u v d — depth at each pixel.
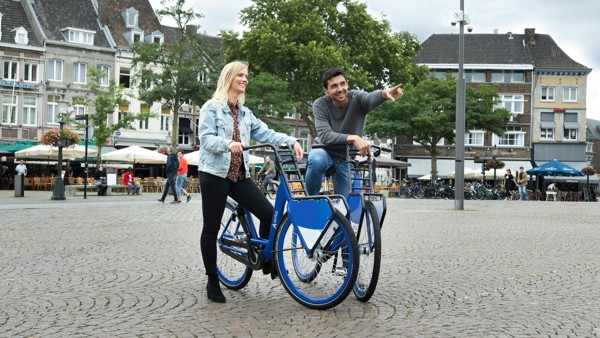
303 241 5.16
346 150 5.73
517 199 39.31
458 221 15.24
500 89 69.19
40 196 28.19
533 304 5.42
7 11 49.75
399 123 50.97
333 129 6.02
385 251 8.99
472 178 54.78
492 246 9.77
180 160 22.80
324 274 5.11
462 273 7.06
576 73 68.69
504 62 68.88
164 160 35.97
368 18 45.03
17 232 10.98
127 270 7.01
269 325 4.59
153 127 55.34
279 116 42.66
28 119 49.31
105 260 7.77
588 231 12.78
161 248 8.98
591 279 6.76
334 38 45.19
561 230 12.95
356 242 4.91
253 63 44.62
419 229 12.73
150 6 58.47
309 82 44.31
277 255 5.39
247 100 41.75
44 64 49.81
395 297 5.65
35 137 49.38
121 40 54.53
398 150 70.12
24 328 4.46
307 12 44.53
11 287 5.98
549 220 16.16
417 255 8.57
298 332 4.39
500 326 4.62
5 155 40.62
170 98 46.22
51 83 50.12
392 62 46.56
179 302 5.36
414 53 50.78
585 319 4.88
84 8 53.66
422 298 5.62
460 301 5.51
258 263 5.49
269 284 6.25
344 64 42.06
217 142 5.30
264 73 42.50
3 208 17.39
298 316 4.88
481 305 5.36
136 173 49.53
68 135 28.09
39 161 40.09
